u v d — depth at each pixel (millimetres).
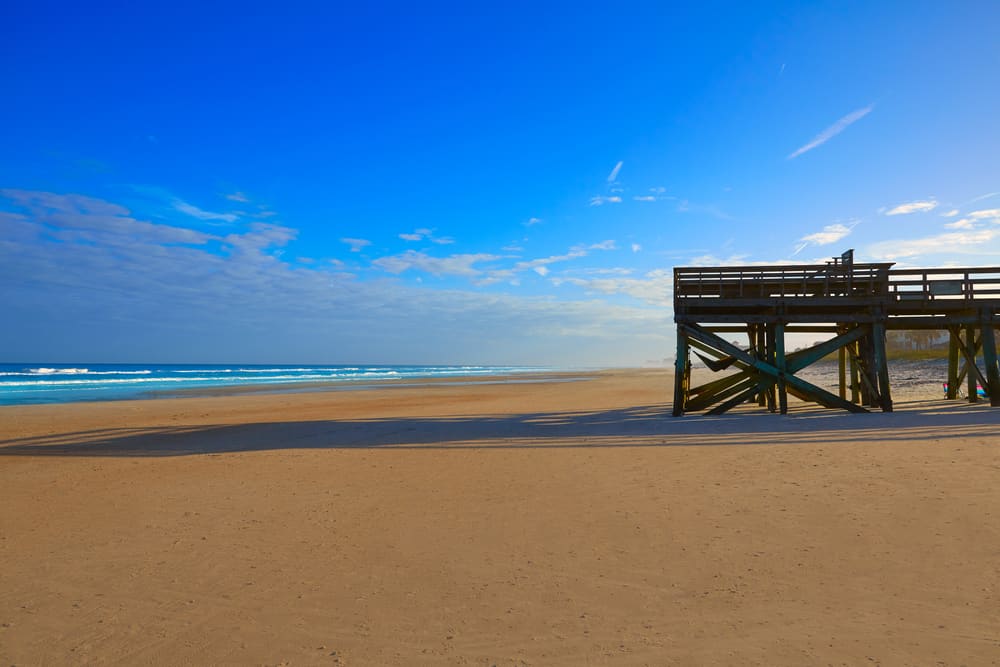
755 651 3498
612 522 6246
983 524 5531
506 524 6340
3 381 50188
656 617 4020
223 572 5121
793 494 7000
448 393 35562
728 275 18000
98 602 4523
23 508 7598
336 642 3816
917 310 17812
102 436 15289
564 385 46719
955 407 17359
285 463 10594
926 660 3309
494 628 3949
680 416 17594
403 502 7461
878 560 4820
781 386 17406
